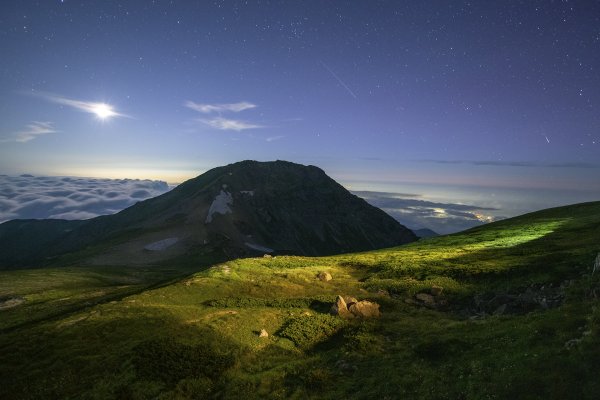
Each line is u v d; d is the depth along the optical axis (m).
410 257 72.94
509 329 27.14
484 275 51.84
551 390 17.61
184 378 28.66
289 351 33.94
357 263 71.50
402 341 32.84
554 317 25.89
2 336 36.47
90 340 34.25
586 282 33.66
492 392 19.05
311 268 66.81
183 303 46.84
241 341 35.06
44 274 97.06
